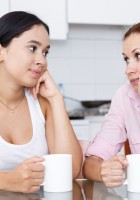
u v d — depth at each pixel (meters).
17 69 1.09
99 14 2.58
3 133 1.16
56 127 1.19
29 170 0.83
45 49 1.11
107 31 2.92
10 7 2.45
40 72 1.12
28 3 2.47
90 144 1.23
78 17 2.55
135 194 0.83
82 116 2.48
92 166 1.03
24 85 1.13
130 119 1.30
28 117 1.21
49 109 1.27
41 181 0.85
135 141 1.29
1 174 0.88
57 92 1.23
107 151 1.19
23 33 1.07
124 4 2.60
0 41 1.09
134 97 1.30
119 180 0.90
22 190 0.84
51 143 1.24
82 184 0.97
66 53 2.87
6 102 1.19
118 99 1.34
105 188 0.90
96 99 2.92
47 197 0.81
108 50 2.93
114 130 1.27
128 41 1.08
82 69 2.90
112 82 2.94
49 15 2.52
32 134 1.19
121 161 0.90
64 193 0.84
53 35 2.53
